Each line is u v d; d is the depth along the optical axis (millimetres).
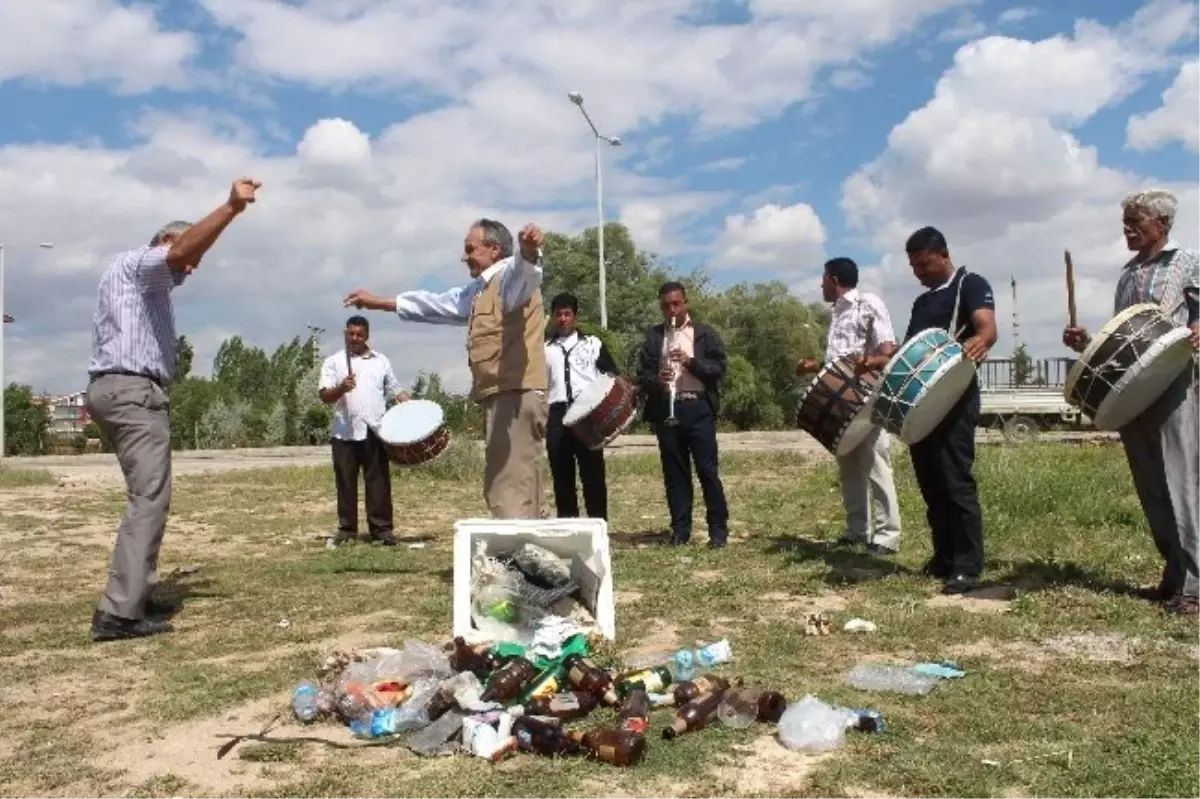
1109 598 6086
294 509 12906
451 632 5699
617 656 5055
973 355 6270
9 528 11289
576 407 8156
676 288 8719
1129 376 5777
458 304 6617
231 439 33625
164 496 6199
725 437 29234
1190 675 4664
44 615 6633
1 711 4586
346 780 3631
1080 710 4195
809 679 4727
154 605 6660
